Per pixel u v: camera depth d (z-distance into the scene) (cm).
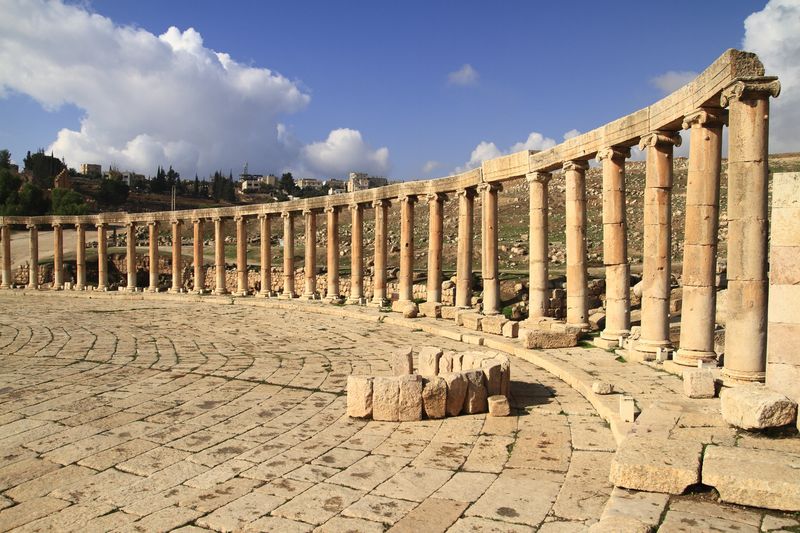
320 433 1355
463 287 3431
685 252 1808
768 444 1006
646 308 2028
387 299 4278
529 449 1203
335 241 4506
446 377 1462
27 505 991
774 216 1223
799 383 1189
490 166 3169
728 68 1524
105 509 970
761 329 1487
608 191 2308
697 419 1162
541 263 2820
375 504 963
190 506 974
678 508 855
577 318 2577
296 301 4541
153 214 5828
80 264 6144
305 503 974
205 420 1475
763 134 1497
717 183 1778
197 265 5619
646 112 2073
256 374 2025
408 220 3888
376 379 1452
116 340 2816
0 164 17700
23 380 1938
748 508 855
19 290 5991
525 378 1861
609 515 828
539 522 884
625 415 1290
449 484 1036
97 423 1455
